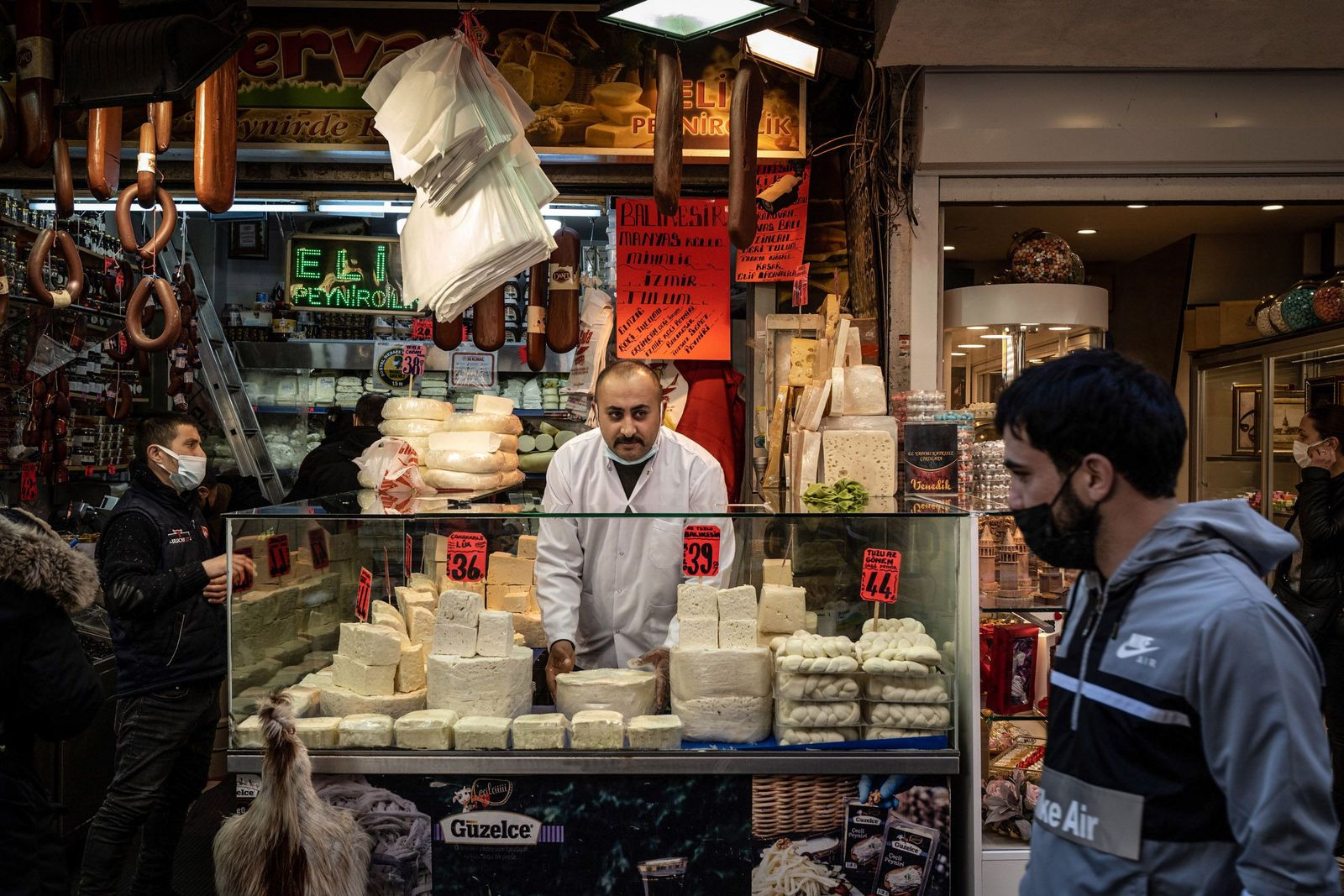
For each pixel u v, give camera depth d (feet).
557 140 11.79
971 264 18.63
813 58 9.36
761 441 12.61
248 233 19.16
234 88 7.97
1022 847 8.51
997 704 9.09
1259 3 9.85
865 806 7.09
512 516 7.68
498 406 11.57
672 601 7.82
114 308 15.67
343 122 11.64
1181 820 3.82
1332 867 3.55
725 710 7.10
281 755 6.54
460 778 7.02
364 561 7.61
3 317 9.68
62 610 6.80
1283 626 3.69
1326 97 11.86
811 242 13.12
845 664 7.02
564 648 7.67
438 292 8.01
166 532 10.07
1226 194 12.73
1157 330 18.11
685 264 12.96
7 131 7.72
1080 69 11.82
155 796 9.77
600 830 7.02
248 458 17.71
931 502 8.72
